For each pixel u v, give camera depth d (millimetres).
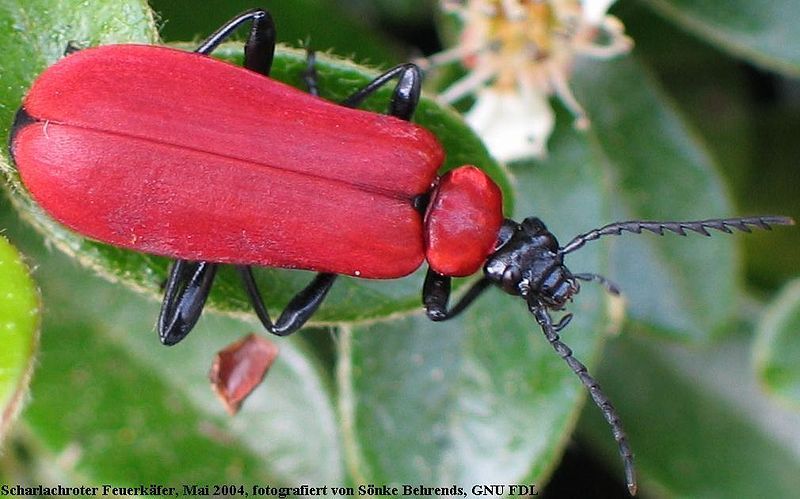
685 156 73
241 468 67
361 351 66
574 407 67
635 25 76
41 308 54
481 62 71
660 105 73
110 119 56
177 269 59
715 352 76
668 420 75
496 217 61
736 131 78
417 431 67
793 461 74
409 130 60
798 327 70
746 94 78
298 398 68
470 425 67
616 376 75
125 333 68
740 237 74
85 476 65
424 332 67
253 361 62
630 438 74
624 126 74
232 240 58
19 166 56
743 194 78
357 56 72
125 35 57
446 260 61
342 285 60
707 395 75
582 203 70
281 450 68
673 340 73
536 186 70
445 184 61
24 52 57
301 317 60
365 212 59
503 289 62
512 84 70
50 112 56
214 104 57
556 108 71
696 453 74
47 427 66
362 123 59
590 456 76
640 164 74
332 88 60
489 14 70
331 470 68
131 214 57
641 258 73
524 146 70
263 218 58
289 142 58
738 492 73
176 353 68
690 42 77
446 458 67
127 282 58
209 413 68
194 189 57
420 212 61
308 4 72
